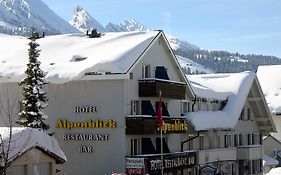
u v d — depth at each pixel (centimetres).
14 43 5391
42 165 2792
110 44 4934
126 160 4047
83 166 4581
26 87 4056
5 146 2527
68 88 4641
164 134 4984
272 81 9606
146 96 4672
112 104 4516
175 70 5278
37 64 4091
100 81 4553
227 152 6181
